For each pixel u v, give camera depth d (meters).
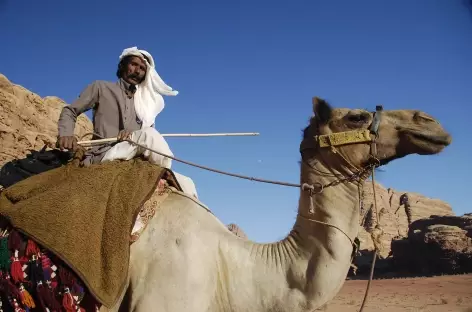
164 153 6.00
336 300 45.69
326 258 5.21
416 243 116.88
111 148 6.11
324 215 5.37
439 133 5.49
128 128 6.73
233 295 5.27
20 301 5.26
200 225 5.48
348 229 5.36
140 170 5.69
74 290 5.06
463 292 56.06
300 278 5.22
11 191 5.61
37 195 5.48
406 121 5.59
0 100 44.38
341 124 5.66
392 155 5.59
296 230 5.52
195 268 5.16
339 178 5.51
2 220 5.61
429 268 112.62
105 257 5.16
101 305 5.16
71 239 5.13
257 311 5.25
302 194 5.58
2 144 43.50
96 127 6.68
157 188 5.67
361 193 5.53
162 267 5.14
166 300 5.03
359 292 59.88
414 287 67.25
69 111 6.39
